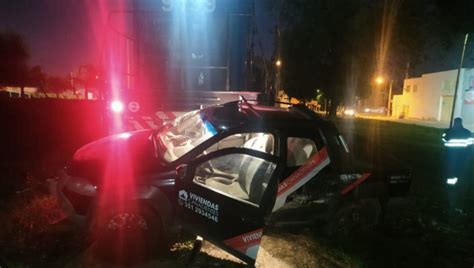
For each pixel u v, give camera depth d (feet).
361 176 13.99
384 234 15.85
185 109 20.70
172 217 11.95
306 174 13.16
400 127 81.87
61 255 12.07
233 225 10.47
